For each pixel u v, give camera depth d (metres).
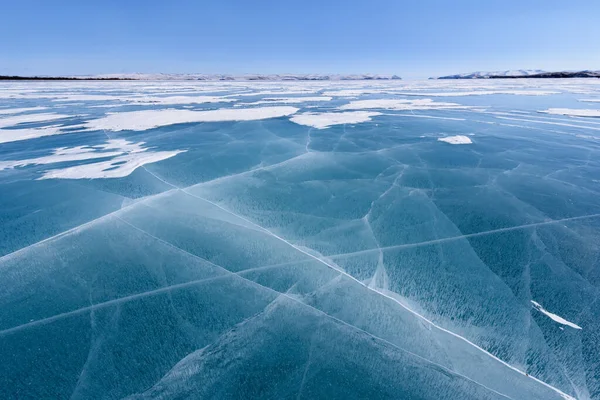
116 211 3.42
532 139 6.87
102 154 5.53
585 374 1.64
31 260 2.58
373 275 2.45
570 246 2.83
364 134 7.38
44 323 1.98
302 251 2.75
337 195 3.92
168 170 4.75
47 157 5.31
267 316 2.05
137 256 2.64
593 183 4.32
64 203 3.60
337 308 2.12
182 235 2.97
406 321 2.01
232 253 2.70
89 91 24.62
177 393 1.58
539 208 3.58
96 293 2.24
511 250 2.78
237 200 3.75
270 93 22.56
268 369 1.70
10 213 3.35
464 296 2.22
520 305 2.13
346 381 1.64
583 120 9.30
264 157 5.48
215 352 1.80
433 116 10.27
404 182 4.36
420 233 3.06
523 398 1.54
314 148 6.10
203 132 7.56
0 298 2.18
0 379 1.64
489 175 4.64
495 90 24.61
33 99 16.70
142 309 2.10
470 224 3.23
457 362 1.73
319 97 18.62
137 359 1.75
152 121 8.97
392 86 35.41
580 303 2.14
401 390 1.59
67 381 1.63
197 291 2.26
